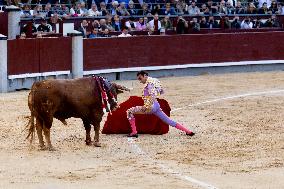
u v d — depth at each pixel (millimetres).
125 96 36062
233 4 51000
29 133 24031
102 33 42500
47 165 21781
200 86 40312
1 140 25266
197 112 31797
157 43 44062
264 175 20750
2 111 31078
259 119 30094
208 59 46156
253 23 50031
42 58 38625
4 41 36531
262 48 48062
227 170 21344
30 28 40156
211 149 24234
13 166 21594
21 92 36969
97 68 41531
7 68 36938
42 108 23734
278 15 51219
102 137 26266
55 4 43156
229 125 28656
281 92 38281
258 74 46250
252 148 24359
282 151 23891
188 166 21844
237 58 47250
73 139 25703
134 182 19844
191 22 46625
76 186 19328
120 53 42562
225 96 36688
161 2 48281
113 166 21781
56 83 23906
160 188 19219
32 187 19172
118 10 45156
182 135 26672
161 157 23078
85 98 24188
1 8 43094
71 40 40062
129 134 26484
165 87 39719
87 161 22422
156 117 26812
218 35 46406
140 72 26297
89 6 45312
